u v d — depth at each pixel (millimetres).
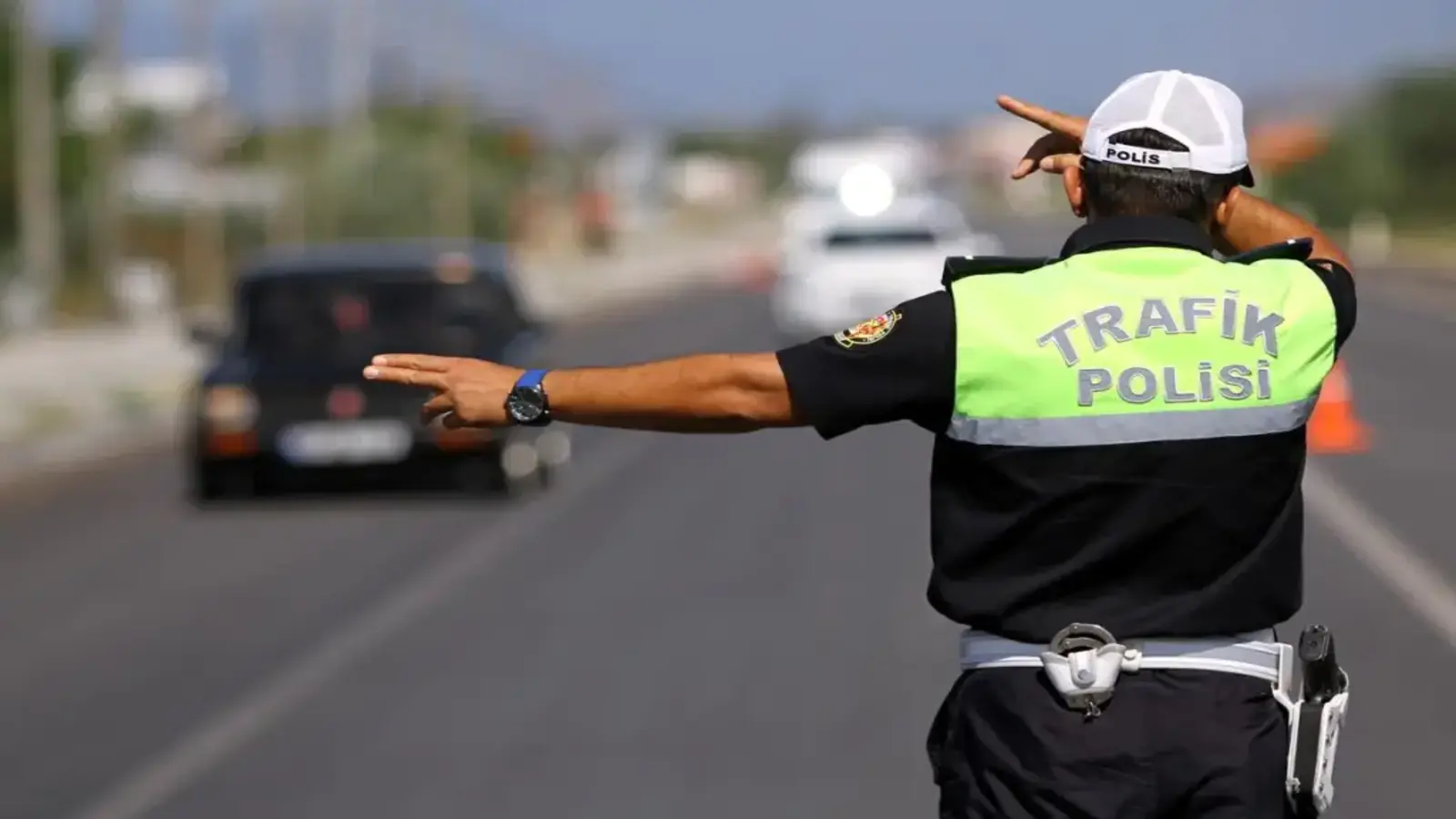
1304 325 12203
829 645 33531
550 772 26141
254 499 54281
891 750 26922
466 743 27750
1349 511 46406
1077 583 11969
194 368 99375
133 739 28453
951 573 12195
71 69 188250
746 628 35156
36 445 69250
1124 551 11914
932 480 12336
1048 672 11891
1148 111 12391
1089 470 11914
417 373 12312
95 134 180500
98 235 156875
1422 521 44750
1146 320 12031
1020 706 12016
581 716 29062
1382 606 35531
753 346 111438
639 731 28156
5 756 27625
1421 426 63719
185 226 176250
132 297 134000
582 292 181125
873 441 66250
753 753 26875
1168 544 11938
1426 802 24172
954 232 113188
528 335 54500
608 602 37906
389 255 56406
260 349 53188
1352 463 54719
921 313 12016
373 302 53531
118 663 33531
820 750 26969
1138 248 12250
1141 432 11891
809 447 64562
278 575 41969
